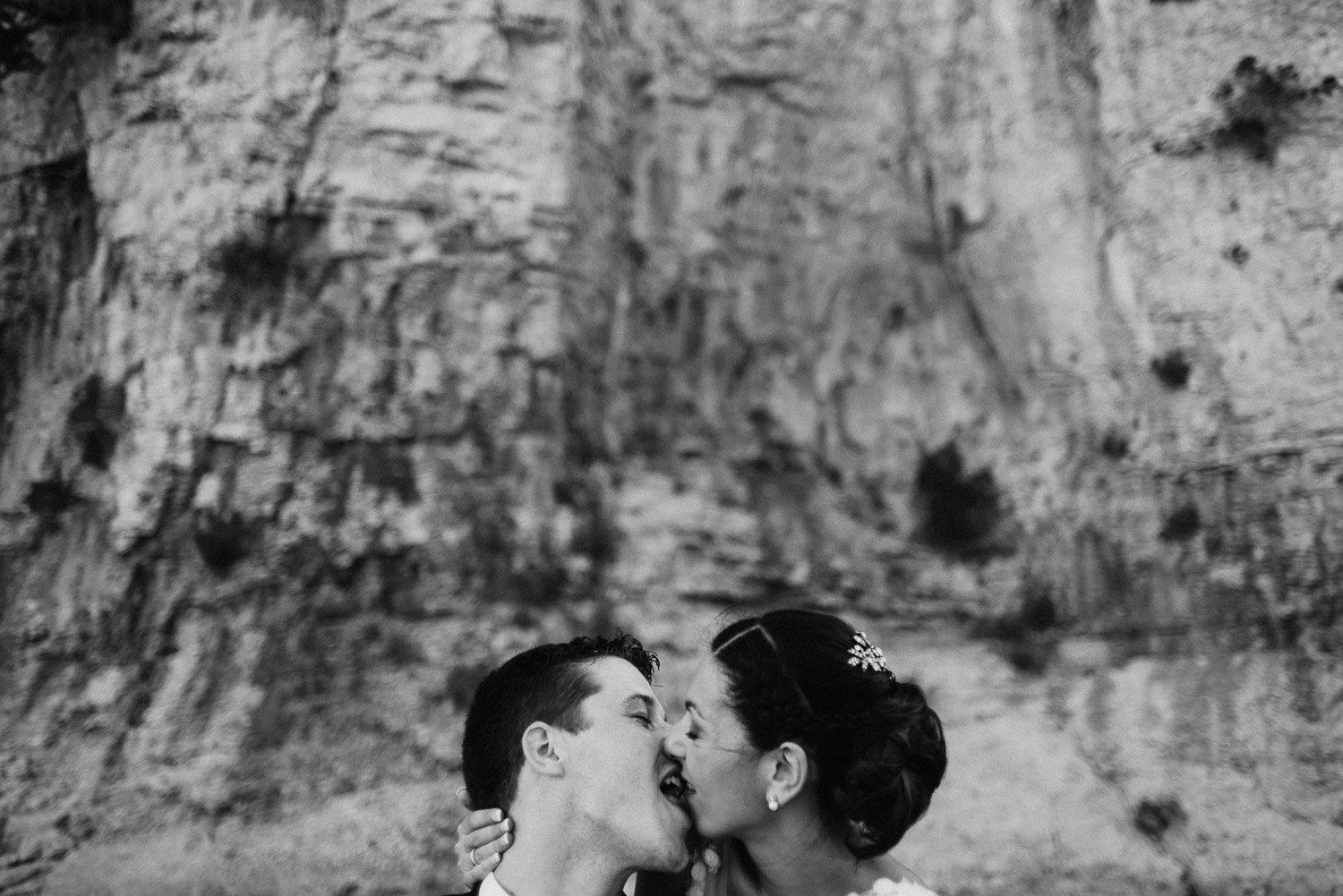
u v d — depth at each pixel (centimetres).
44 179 802
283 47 805
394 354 795
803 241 896
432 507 781
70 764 704
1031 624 805
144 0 806
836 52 894
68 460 774
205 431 766
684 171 896
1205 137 809
